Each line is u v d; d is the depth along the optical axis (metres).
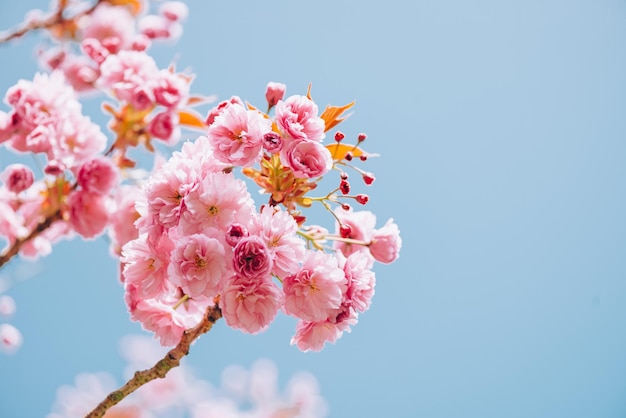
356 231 1.08
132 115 1.17
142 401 1.52
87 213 1.15
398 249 1.08
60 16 1.25
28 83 1.14
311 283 1.01
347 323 1.03
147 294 1.01
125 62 1.15
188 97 1.16
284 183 1.04
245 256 0.99
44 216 1.16
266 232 1.00
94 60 1.21
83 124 1.14
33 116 1.12
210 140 1.01
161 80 1.14
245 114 1.01
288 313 1.02
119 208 1.16
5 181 1.15
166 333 1.04
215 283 0.99
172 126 1.15
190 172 1.00
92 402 1.57
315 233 1.07
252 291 1.00
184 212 0.99
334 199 1.05
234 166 1.03
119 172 1.14
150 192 1.00
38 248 1.20
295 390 1.62
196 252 0.99
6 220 1.16
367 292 1.03
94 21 1.25
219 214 1.00
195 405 1.56
